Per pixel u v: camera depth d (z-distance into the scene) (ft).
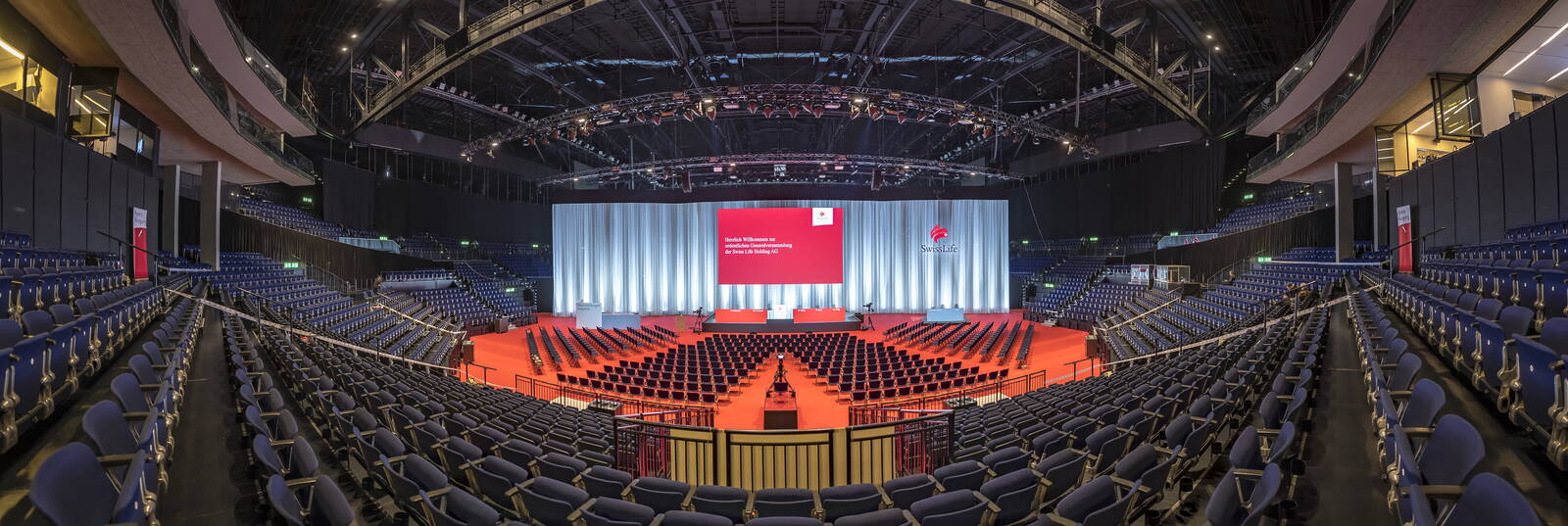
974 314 101.19
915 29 69.00
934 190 101.35
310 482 11.55
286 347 30.12
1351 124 54.90
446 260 104.42
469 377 54.95
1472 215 42.24
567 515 12.62
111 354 21.33
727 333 86.63
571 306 101.19
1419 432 11.18
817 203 99.91
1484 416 14.51
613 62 73.15
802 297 100.12
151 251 51.08
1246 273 76.48
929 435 23.73
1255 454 12.73
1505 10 34.37
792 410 37.35
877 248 101.04
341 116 84.23
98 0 32.42
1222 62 71.15
